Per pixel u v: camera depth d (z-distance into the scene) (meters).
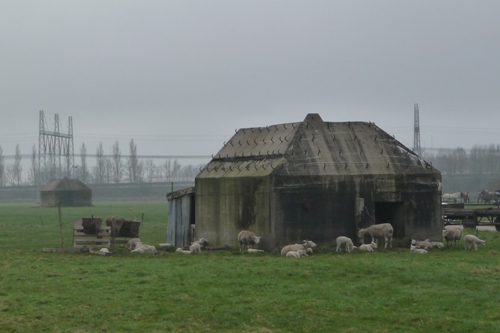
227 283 35.50
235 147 57.47
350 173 50.19
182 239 59.44
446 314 29.73
